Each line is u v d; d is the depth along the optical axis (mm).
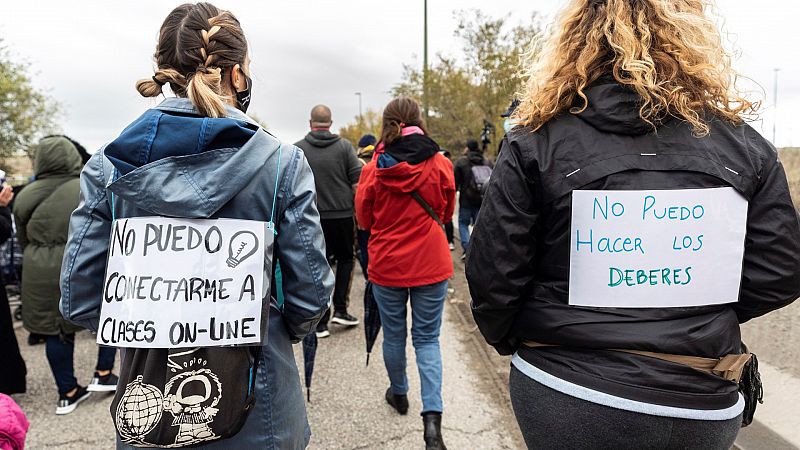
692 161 1138
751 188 1154
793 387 2732
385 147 2521
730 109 1200
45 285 2906
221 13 1360
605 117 1152
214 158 1180
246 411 1160
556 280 1209
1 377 2943
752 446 2283
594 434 1098
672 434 1060
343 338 4223
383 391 3184
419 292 2557
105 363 3195
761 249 1161
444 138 16688
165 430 1098
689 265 1140
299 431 1354
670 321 1133
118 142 1178
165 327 1144
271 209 1231
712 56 1201
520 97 1378
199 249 1177
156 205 1157
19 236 3055
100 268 1270
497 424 2756
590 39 1203
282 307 1324
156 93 1288
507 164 1211
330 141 4184
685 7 1241
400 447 2555
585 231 1154
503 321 1276
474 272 1245
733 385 1128
